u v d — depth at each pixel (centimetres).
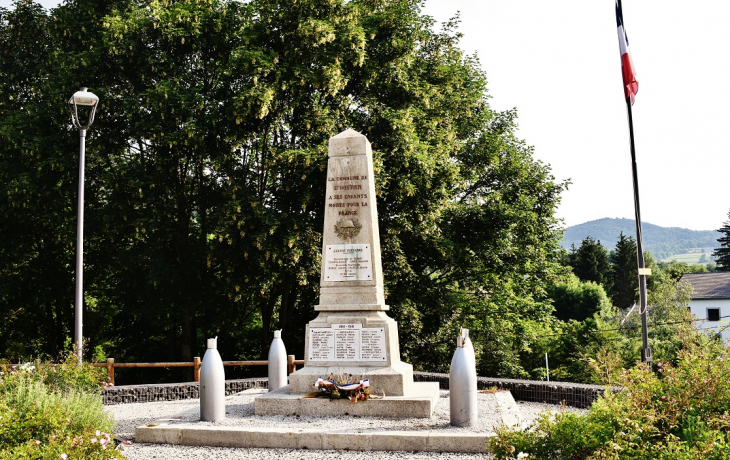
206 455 780
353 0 2289
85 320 2644
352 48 2088
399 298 2317
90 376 1089
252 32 2112
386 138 2095
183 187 2277
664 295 4538
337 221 1088
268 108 1992
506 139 2959
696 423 541
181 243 2327
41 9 2562
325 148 1944
